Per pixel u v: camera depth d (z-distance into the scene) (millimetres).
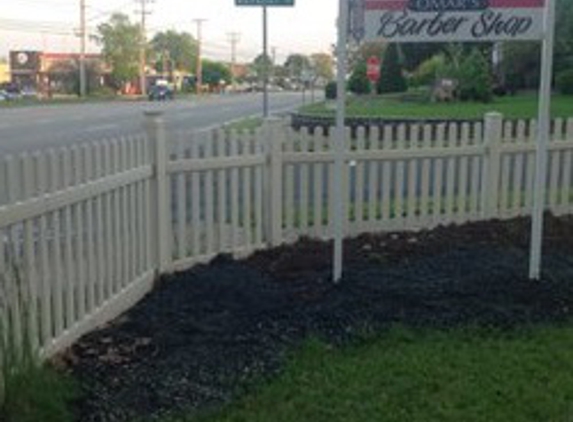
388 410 4355
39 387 4207
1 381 4105
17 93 91750
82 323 5371
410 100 44406
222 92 125938
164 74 128375
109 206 5762
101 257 5645
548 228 8133
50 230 4977
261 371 4789
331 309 5688
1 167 4434
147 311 5871
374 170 8094
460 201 8539
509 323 5574
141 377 4680
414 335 5395
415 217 8359
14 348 4234
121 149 5938
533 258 6332
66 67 108562
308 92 108562
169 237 6746
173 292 6238
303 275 6520
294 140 7656
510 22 6508
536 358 5047
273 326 5445
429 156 8281
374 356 5070
